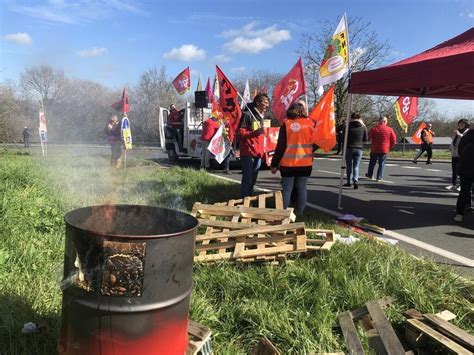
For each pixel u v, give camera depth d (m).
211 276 3.90
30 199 5.77
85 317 2.04
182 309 2.16
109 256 1.97
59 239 4.61
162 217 2.57
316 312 3.33
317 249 4.43
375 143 12.62
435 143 33.06
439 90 8.41
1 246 4.11
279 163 6.25
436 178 14.12
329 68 7.55
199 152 15.97
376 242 5.12
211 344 2.92
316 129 7.07
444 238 6.13
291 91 8.91
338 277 3.87
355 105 32.22
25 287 3.37
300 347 2.93
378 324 3.12
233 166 15.76
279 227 4.36
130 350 2.03
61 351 2.18
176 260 2.08
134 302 1.99
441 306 3.56
